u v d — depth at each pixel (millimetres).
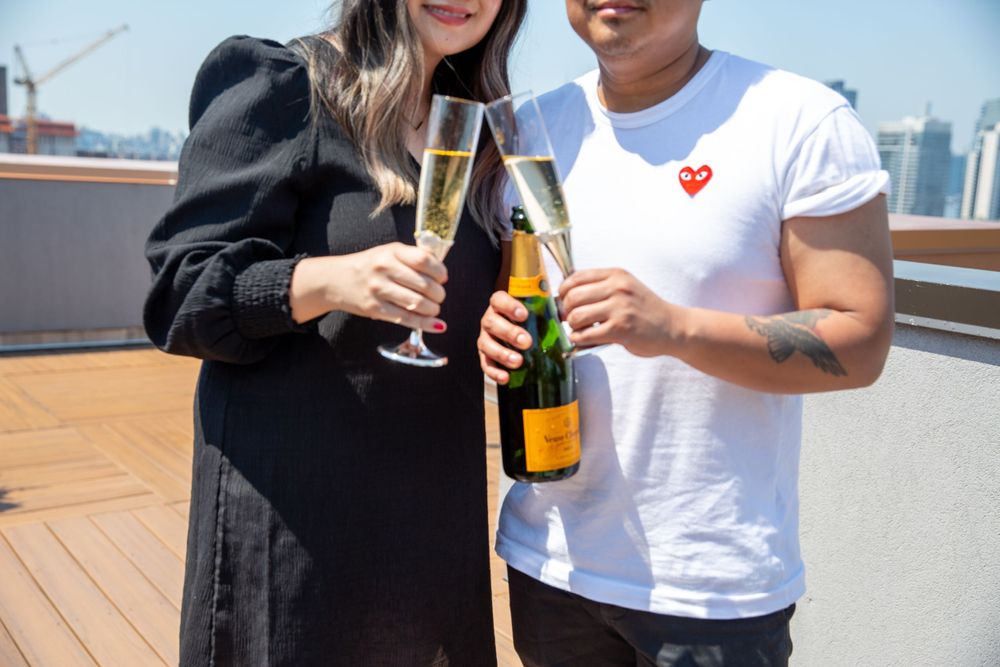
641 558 1259
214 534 1335
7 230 5531
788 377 1132
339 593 1335
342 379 1325
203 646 1337
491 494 3504
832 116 1151
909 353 1829
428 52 1419
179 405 4668
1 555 3018
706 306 1219
